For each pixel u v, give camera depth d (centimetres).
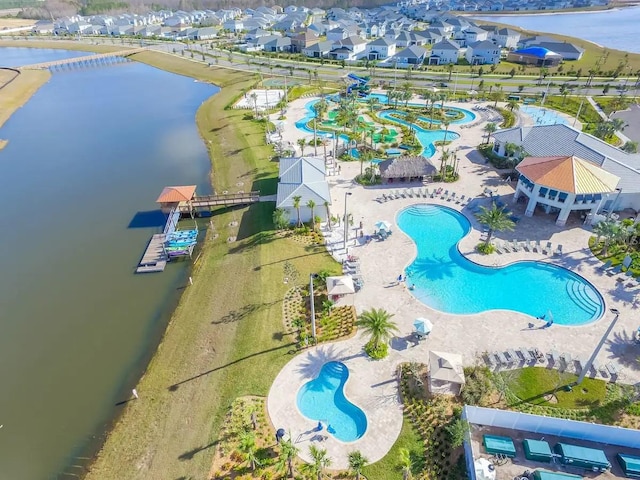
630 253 5331
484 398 3650
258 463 3238
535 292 4891
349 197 6925
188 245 5881
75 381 4222
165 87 14925
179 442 3497
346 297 4841
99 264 5866
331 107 11450
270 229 6172
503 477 3100
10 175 8681
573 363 3928
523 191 6344
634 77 13238
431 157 8262
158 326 4825
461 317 4534
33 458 3572
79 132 10956
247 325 4547
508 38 18850
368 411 3606
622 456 3162
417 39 18375
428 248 5709
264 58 17788
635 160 6619
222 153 9050
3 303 5238
